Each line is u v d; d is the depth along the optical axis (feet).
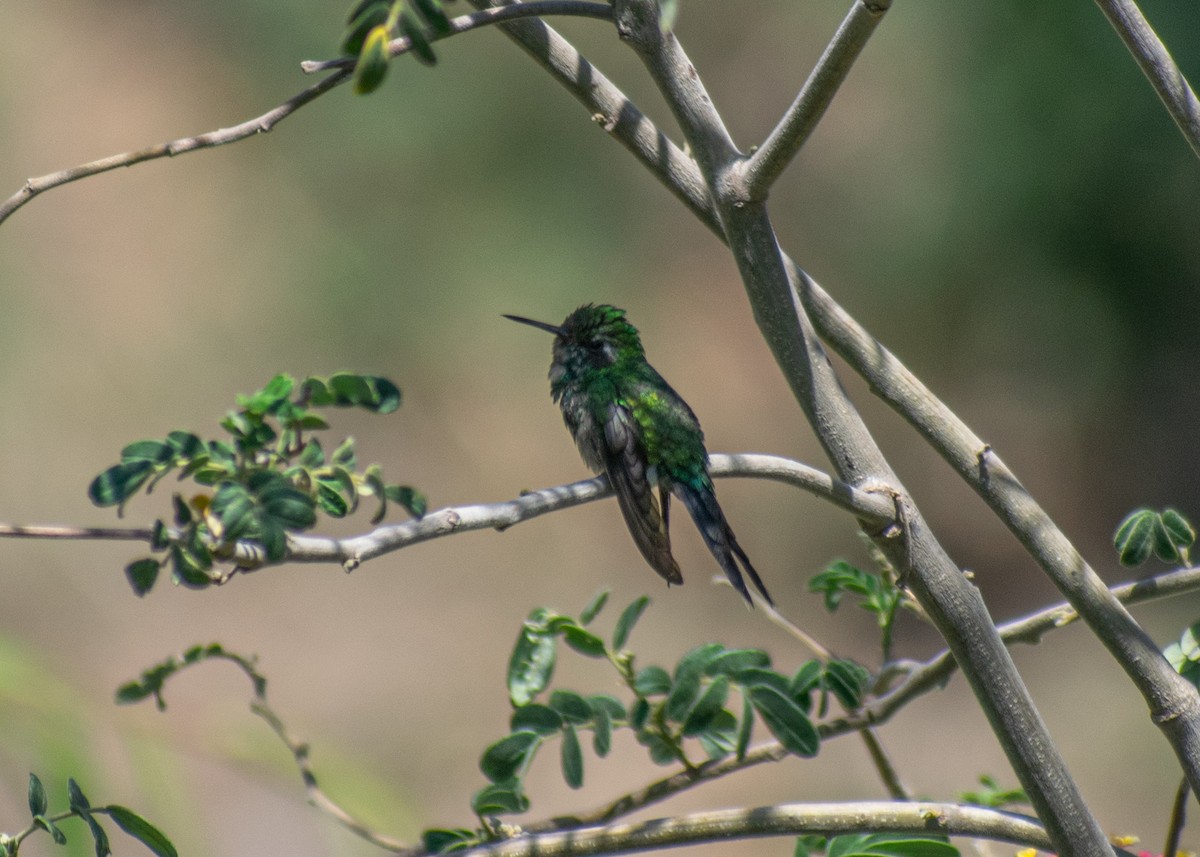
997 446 55.93
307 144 60.85
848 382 58.23
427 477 57.06
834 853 11.07
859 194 57.11
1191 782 9.77
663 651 50.44
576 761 11.02
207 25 65.05
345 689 47.32
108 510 51.88
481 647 50.37
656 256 61.57
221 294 59.31
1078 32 50.62
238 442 8.73
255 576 52.37
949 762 44.62
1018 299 54.39
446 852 10.27
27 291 58.13
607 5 9.61
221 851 24.07
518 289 59.36
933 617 9.80
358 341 59.11
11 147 63.41
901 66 55.11
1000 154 52.60
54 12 67.72
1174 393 53.72
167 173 62.28
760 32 63.67
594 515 57.62
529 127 59.82
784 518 56.75
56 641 46.62
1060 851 9.62
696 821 10.05
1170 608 49.08
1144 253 51.90
